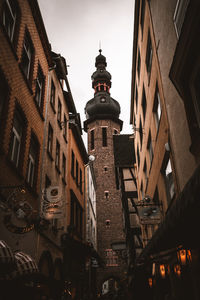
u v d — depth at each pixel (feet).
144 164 60.18
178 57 23.62
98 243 159.74
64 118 61.87
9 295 24.49
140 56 52.13
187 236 20.20
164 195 39.65
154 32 37.83
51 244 41.04
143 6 46.83
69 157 63.67
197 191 13.88
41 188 37.86
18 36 32.99
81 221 72.79
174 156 31.17
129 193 80.18
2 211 24.08
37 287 31.48
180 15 26.40
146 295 52.19
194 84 23.59
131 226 73.36
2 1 28.48
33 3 38.83
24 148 32.17
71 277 51.78
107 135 200.13
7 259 18.01
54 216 35.22
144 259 33.53
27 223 28.32
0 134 25.90
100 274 146.51
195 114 23.67
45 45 45.39
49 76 48.08
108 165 186.50
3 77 27.55
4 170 26.08
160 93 35.83
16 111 31.35
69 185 60.39
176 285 31.01
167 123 33.12
